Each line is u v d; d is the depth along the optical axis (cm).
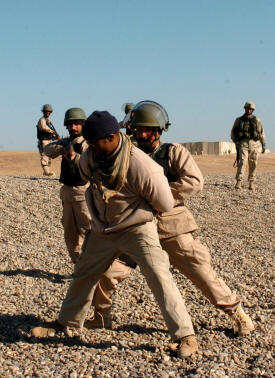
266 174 1722
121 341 422
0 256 700
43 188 1166
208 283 421
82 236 591
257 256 742
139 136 399
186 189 398
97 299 439
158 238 387
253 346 421
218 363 385
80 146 566
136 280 593
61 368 373
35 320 472
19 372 366
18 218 941
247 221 1012
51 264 675
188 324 384
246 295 560
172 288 382
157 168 365
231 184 1345
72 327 422
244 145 1272
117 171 359
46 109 1377
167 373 365
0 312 484
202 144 3641
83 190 575
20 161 2475
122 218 374
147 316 488
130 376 362
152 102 401
